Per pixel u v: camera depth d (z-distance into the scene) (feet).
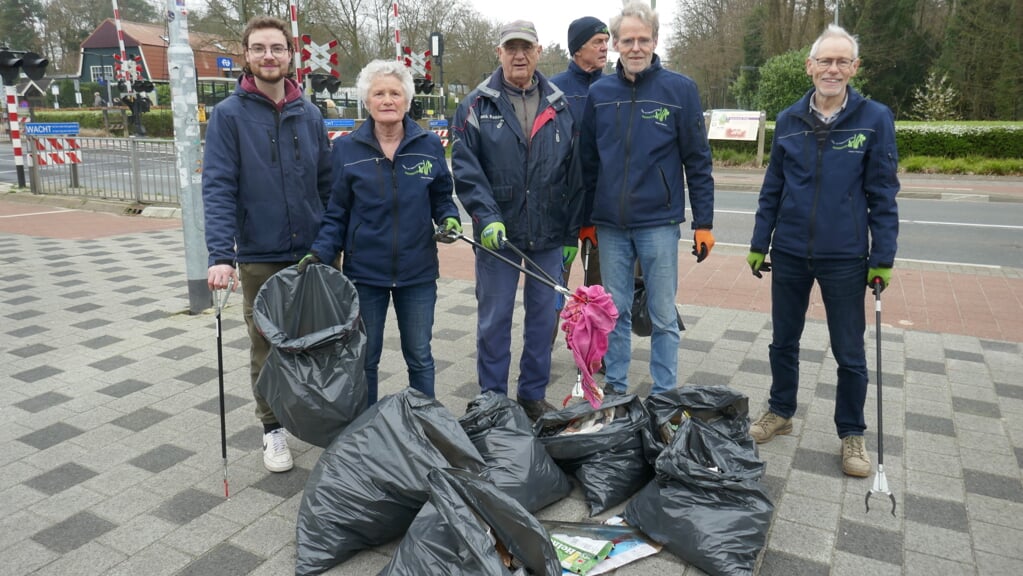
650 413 11.23
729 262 26.99
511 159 12.21
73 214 38.45
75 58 187.52
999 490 11.02
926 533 9.93
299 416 9.85
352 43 112.06
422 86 62.28
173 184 39.19
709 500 9.29
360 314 11.18
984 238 32.94
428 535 8.05
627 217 12.86
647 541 9.55
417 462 9.04
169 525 10.03
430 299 12.05
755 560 9.14
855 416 11.62
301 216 11.52
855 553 9.48
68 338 17.81
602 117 12.91
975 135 60.08
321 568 8.96
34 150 42.57
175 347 17.20
